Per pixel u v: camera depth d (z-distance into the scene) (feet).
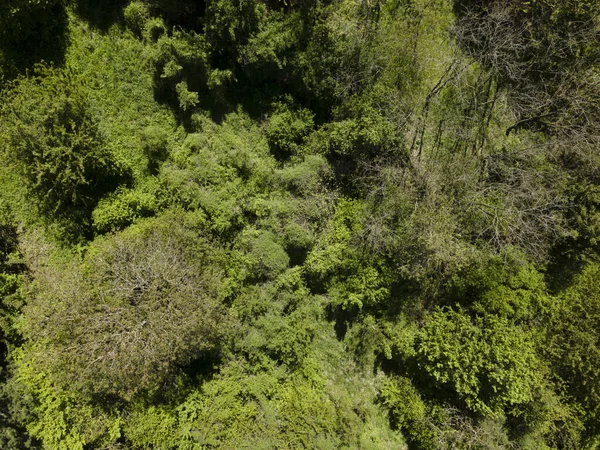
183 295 49.47
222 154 55.88
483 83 59.77
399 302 60.70
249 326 56.70
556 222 57.77
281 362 58.29
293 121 58.54
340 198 59.93
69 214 55.31
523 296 57.21
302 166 57.72
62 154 50.34
